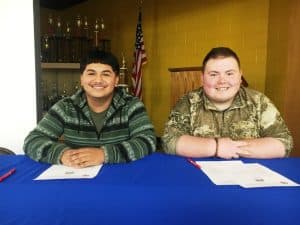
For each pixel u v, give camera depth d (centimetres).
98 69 143
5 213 89
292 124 292
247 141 132
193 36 402
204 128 149
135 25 449
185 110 152
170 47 427
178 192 87
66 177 100
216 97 145
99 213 88
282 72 302
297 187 90
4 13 179
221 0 371
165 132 146
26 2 180
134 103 153
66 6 471
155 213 88
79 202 88
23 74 184
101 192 88
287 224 87
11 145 188
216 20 379
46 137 139
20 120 186
